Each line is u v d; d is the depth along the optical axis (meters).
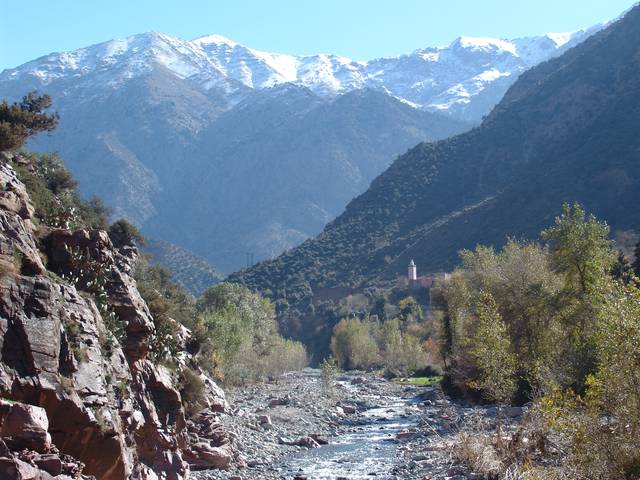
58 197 37.72
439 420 52.22
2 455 18.61
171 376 34.91
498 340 38.56
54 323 22.83
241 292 109.94
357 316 162.88
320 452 44.00
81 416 22.61
